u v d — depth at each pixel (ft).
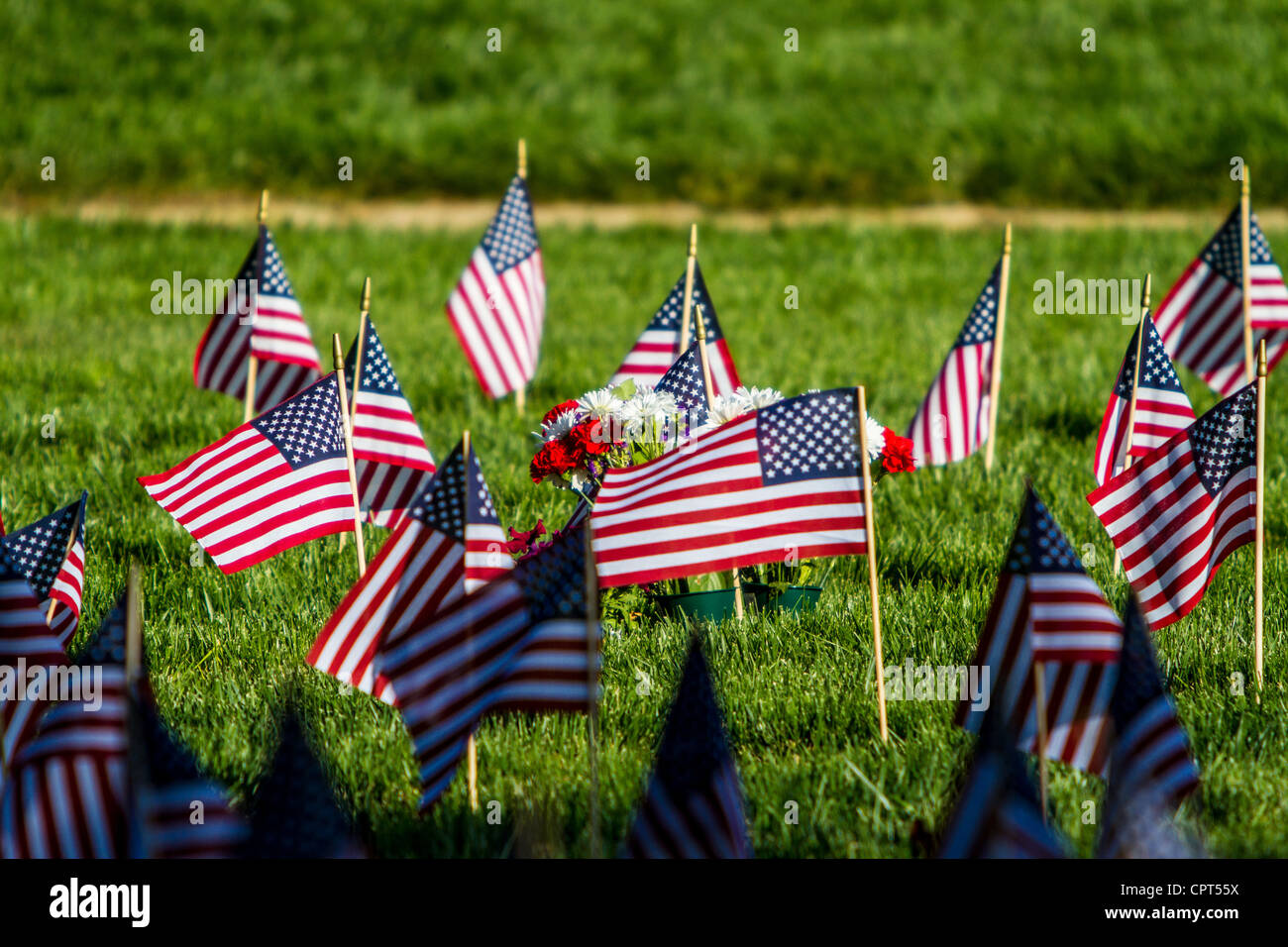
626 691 17.15
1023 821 9.52
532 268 34.73
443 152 86.38
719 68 98.32
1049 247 67.56
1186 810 13.69
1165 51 99.45
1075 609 13.70
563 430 20.66
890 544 23.54
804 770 14.78
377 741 15.74
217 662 18.28
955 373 28.94
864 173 84.99
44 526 16.79
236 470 20.07
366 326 22.31
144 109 86.38
